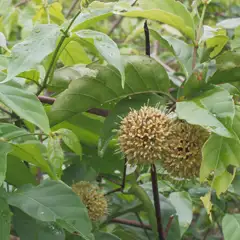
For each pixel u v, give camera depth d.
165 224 0.56
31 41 0.44
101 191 0.57
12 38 0.82
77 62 0.57
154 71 0.49
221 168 0.43
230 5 0.88
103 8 0.47
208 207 0.44
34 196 0.45
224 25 0.57
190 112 0.43
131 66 0.49
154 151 0.46
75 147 0.48
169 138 0.47
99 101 0.49
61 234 0.47
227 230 0.48
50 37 0.44
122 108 0.50
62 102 0.49
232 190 0.55
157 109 0.48
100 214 0.54
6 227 0.43
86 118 0.53
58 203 0.45
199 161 0.46
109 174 0.61
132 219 0.62
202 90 0.46
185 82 0.46
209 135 0.46
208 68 0.46
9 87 0.43
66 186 0.45
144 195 0.54
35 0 0.63
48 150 0.46
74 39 0.49
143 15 0.48
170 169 0.47
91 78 0.48
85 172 0.58
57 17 0.63
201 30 0.51
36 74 0.51
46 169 0.47
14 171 0.49
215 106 0.43
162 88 0.49
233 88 0.48
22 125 0.56
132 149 0.46
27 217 0.47
